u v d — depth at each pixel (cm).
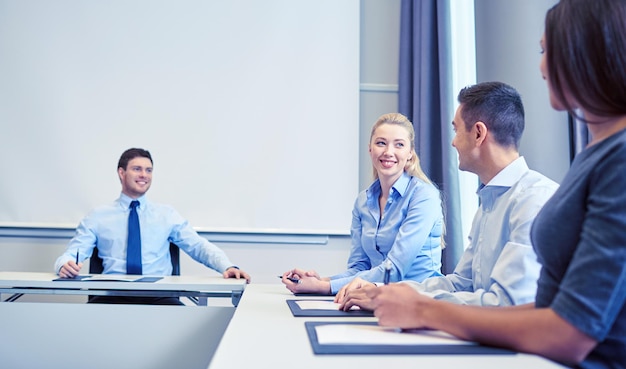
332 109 308
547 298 75
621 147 67
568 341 63
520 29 218
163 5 308
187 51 306
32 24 301
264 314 106
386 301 79
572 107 73
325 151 306
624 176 65
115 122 300
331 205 303
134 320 142
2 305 143
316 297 143
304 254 301
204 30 308
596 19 67
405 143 180
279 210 302
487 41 255
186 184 300
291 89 308
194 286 174
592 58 67
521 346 67
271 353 67
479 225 127
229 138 303
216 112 304
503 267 102
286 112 306
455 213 270
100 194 296
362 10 327
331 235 302
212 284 175
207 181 301
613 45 66
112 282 176
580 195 70
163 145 301
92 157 297
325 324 90
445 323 73
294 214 302
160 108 303
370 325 87
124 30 305
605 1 67
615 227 63
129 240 258
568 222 71
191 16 308
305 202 303
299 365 61
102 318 143
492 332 69
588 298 63
